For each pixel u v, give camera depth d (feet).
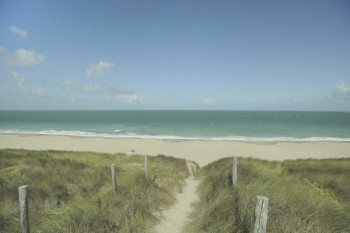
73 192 19.25
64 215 14.15
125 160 42.57
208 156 63.72
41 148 74.54
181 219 15.99
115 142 88.12
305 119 274.98
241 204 13.55
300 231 10.44
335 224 11.07
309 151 70.03
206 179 26.04
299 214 11.92
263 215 8.51
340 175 23.20
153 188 20.84
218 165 36.27
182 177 30.83
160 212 16.99
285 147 77.15
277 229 11.09
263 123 202.28
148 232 13.60
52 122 216.95
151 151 71.26
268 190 15.64
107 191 19.43
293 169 27.35
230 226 11.94
